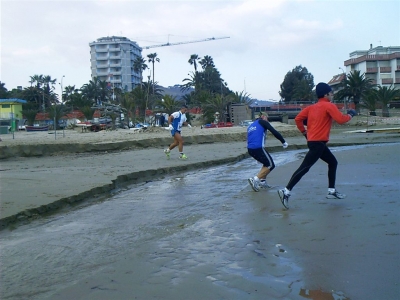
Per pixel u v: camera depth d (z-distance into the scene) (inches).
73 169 445.1
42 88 3782.0
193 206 270.4
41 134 1226.6
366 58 2906.0
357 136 1004.6
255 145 315.3
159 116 2014.0
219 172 451.2
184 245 183.0
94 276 149.3
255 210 246.8
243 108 2018.9
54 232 217.0
